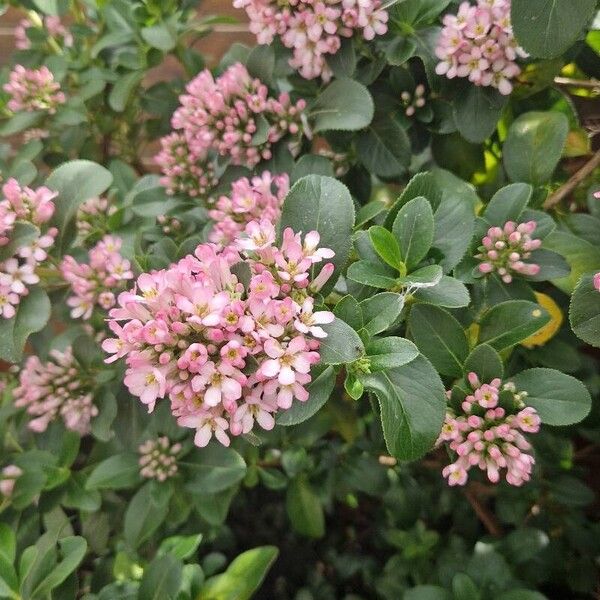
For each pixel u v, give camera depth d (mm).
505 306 216
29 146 321
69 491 282
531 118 257
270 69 266
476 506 327
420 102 274
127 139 383
